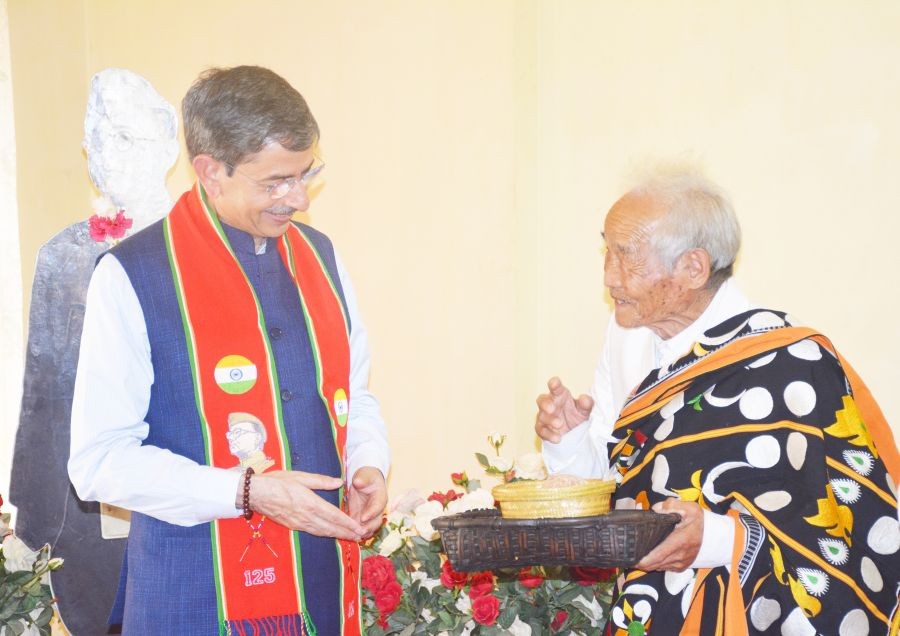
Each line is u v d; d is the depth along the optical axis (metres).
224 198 1.85
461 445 3.80
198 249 1.89
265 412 1.87
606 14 3.55
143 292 1.83
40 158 4.40
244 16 4.11
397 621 2.46
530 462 2.56
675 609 1.78
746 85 3.30
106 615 2.81
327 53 3.96
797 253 3.23
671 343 1.98
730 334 1.89
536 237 3.75
